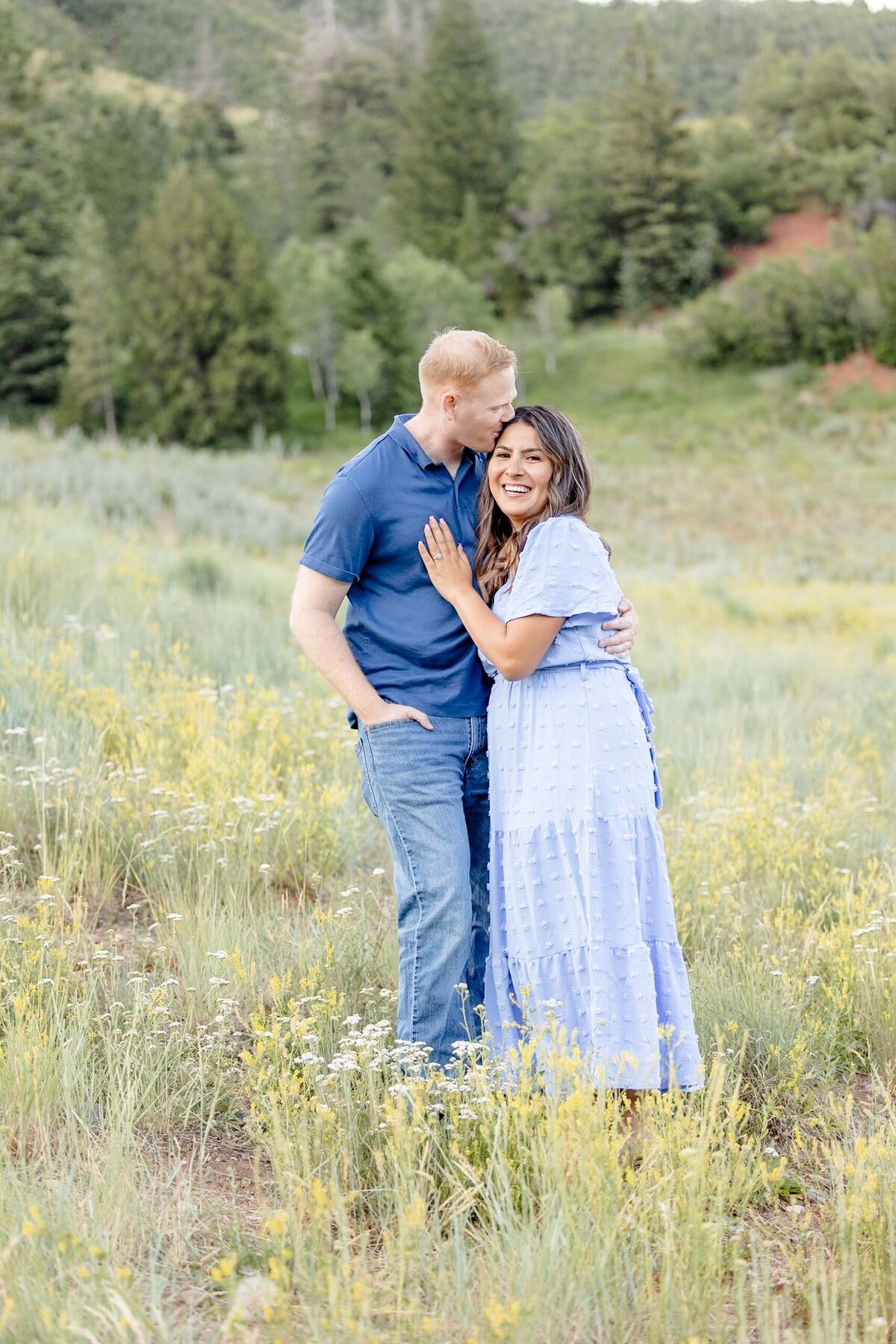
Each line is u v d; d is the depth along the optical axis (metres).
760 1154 2.94
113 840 4.53
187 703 5.89
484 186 90.12
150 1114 2.94
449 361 3.04
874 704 8.95
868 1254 2.46
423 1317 2.11
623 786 3.12
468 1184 2.65
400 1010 3.15
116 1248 2.37
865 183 87.88
